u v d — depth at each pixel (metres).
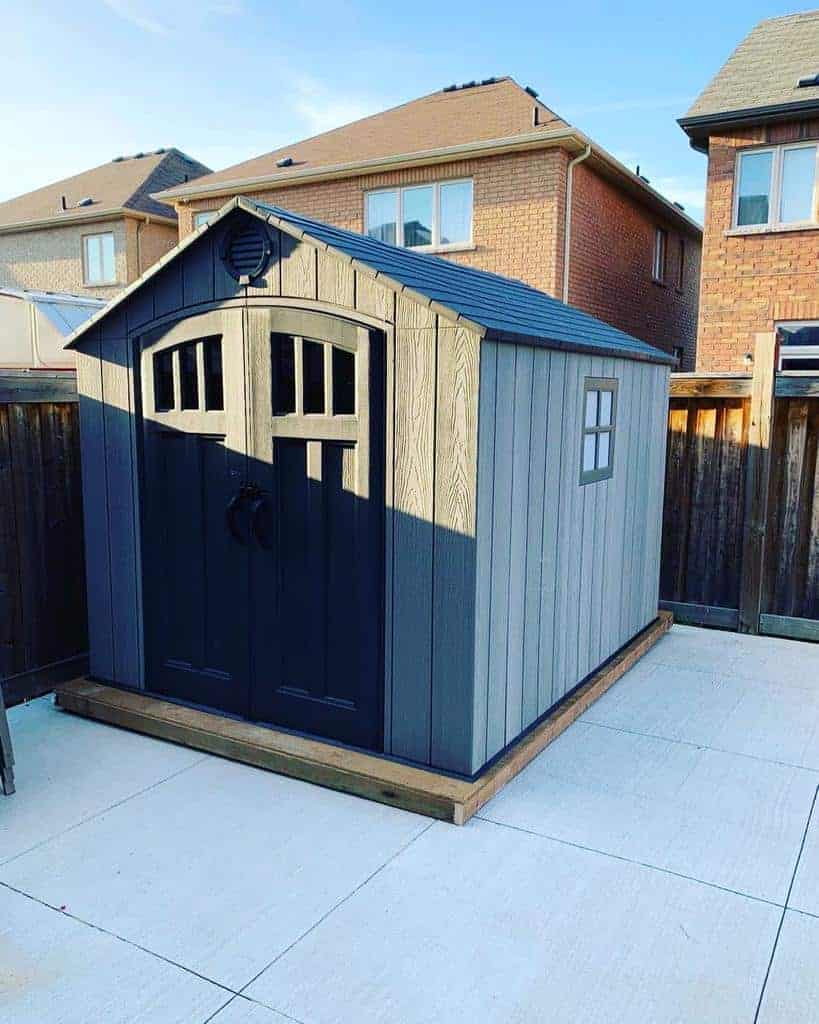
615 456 4.66
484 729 3.37
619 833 3.07
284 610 3.68
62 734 3.95
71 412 4.48
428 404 3.19
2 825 3.11
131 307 3.93
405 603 3.35
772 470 5.52
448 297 3.32
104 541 4.23
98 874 2.79
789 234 10.44
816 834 3.08
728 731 4.03
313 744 3.58
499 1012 2.17
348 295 3.31
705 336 11.10
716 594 5.85
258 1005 2.20
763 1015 2.16
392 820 3.15
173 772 3.55
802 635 5.53
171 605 4.06
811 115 10.03
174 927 2.52
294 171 13.62
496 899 2.66
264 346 3.54
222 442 3.77
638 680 4.76
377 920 2.55
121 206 18.92
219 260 3.62
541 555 3.79
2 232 20.84
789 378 5.33
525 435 3.52
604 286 13.16
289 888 2.72
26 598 4.31
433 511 3.23
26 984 2.27
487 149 11.82
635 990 2.25
